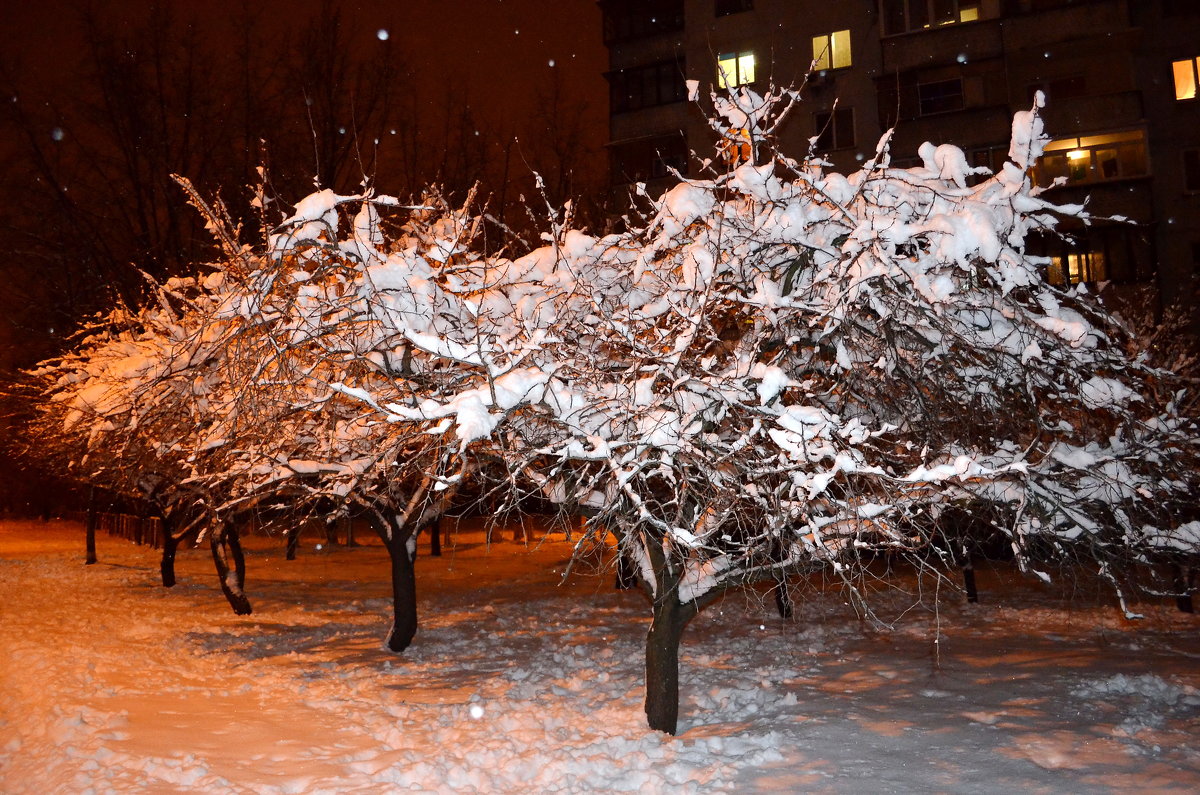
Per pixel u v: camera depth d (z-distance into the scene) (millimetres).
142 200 29531
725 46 33906
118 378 10945
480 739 8086
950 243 6793
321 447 10430
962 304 7422
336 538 32719
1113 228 27516
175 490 15266
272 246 7836
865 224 6918
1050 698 9016
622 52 35531
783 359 8102
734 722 8578
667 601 8328
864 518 6664
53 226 28938
